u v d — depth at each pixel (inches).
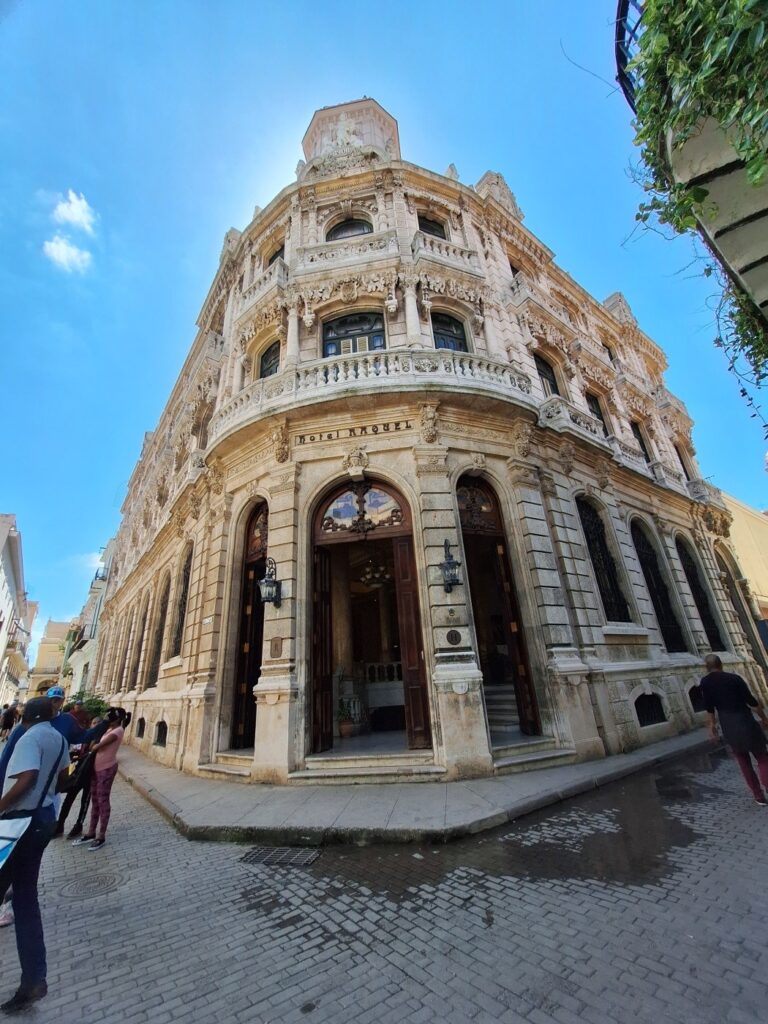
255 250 596.1
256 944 134.4
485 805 238.2
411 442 382.0
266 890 171.2
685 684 497.0
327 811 244.5
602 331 773.3
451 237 559.8
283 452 395.5
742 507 1075.9
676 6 120.9
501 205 628.4
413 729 324.8
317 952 128.5
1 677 2070.6
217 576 423.8
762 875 153.5
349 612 480.4
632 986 105.3
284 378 414.3
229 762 356.8
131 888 177.2
